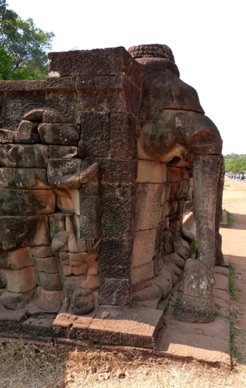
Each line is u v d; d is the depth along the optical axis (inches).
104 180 127.0
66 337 121.7
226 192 1139.9
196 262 139.9
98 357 117.2
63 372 114.3
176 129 138.6
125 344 117.2
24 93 130.3
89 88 121.4
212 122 142.4
